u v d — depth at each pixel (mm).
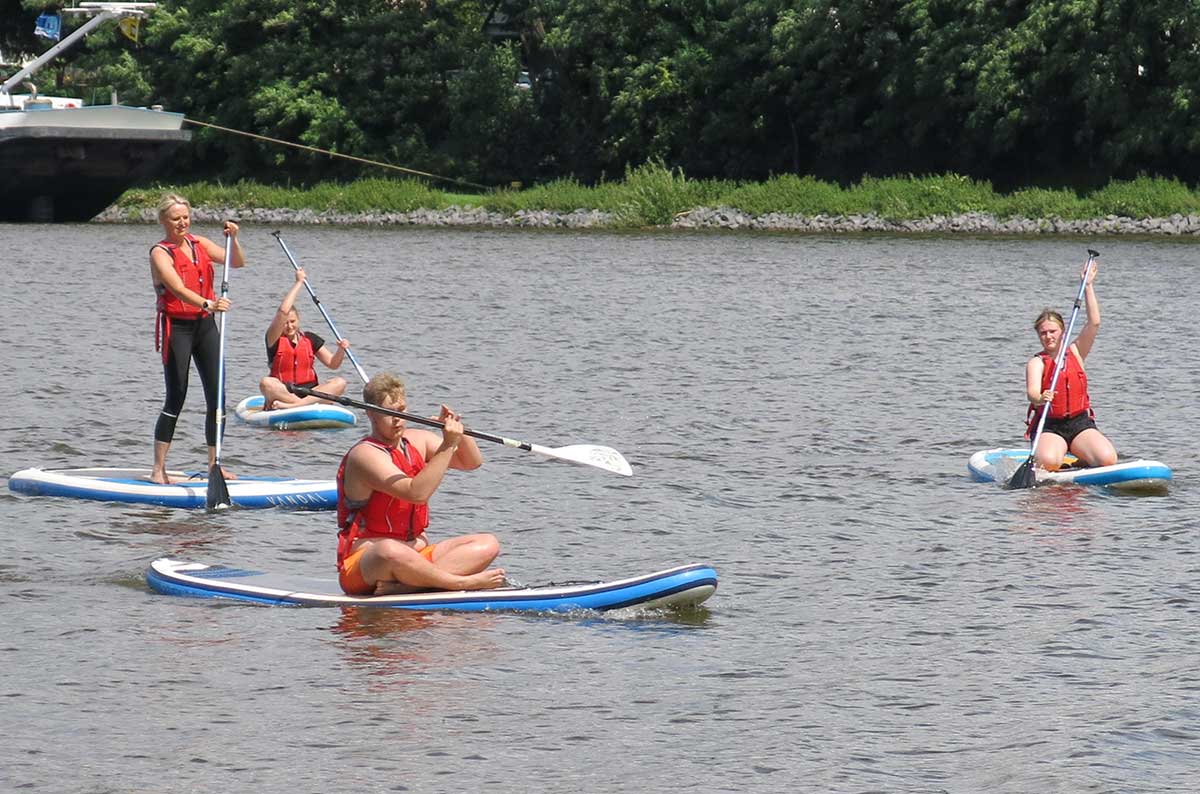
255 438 40500
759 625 23953
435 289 80812
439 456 24156
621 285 83688
